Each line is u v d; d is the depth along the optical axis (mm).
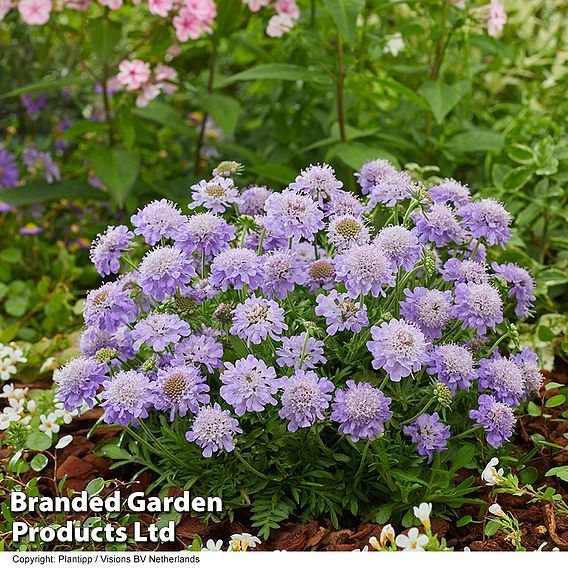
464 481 604
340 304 590
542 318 817
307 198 619
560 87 1124
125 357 645
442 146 976
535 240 930
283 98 1078
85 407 629
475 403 639
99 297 620
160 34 989
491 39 952
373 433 579
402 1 929
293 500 632
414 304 614
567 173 887
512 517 622
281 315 594
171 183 1065
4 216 1122
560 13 1273
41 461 660
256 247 657
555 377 796
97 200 1092
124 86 989
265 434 611
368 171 690
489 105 1215
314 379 583
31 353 842
